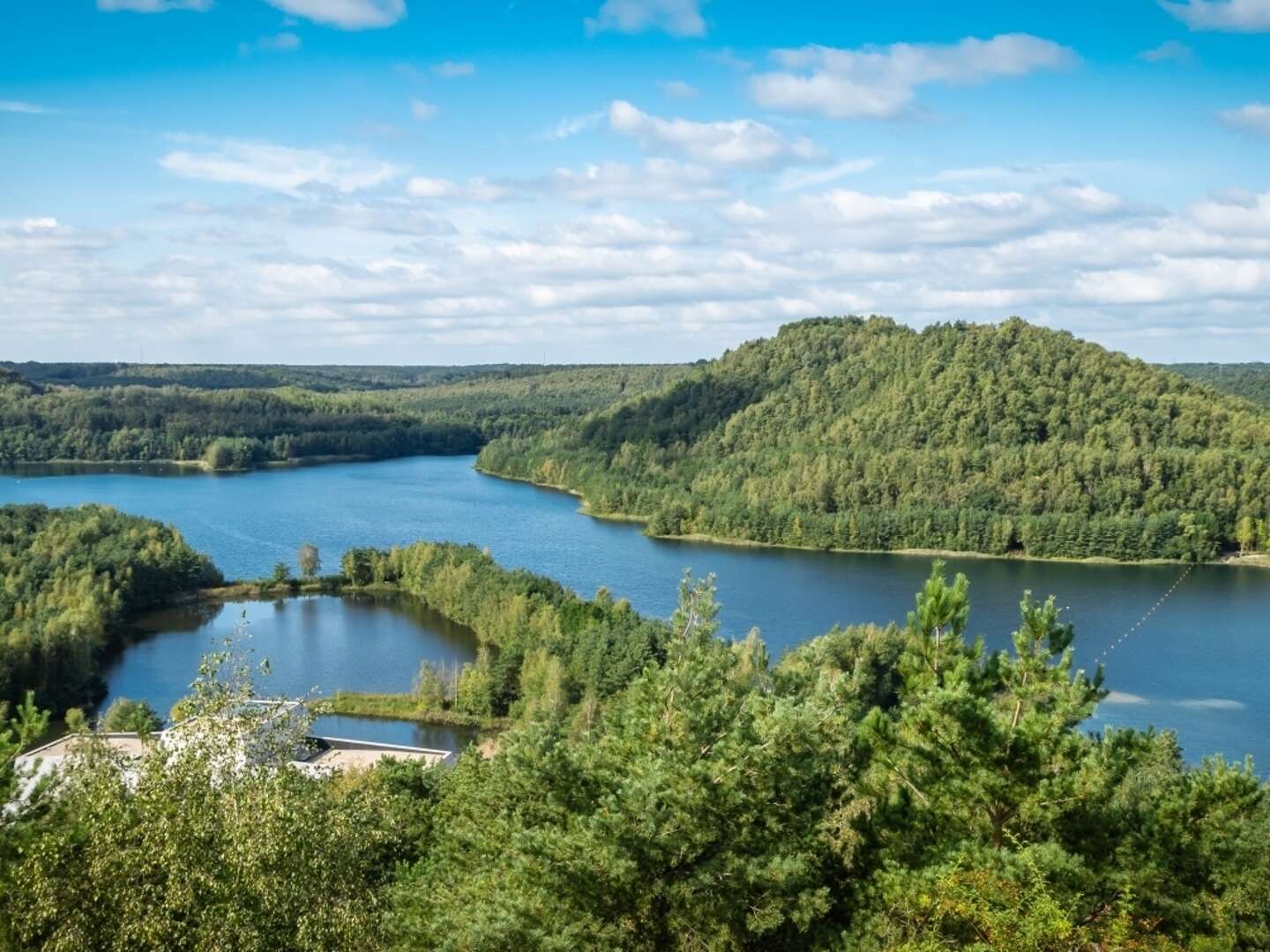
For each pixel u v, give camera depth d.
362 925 27.73
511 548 197.00
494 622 130.75
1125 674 114.25
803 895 26.72
